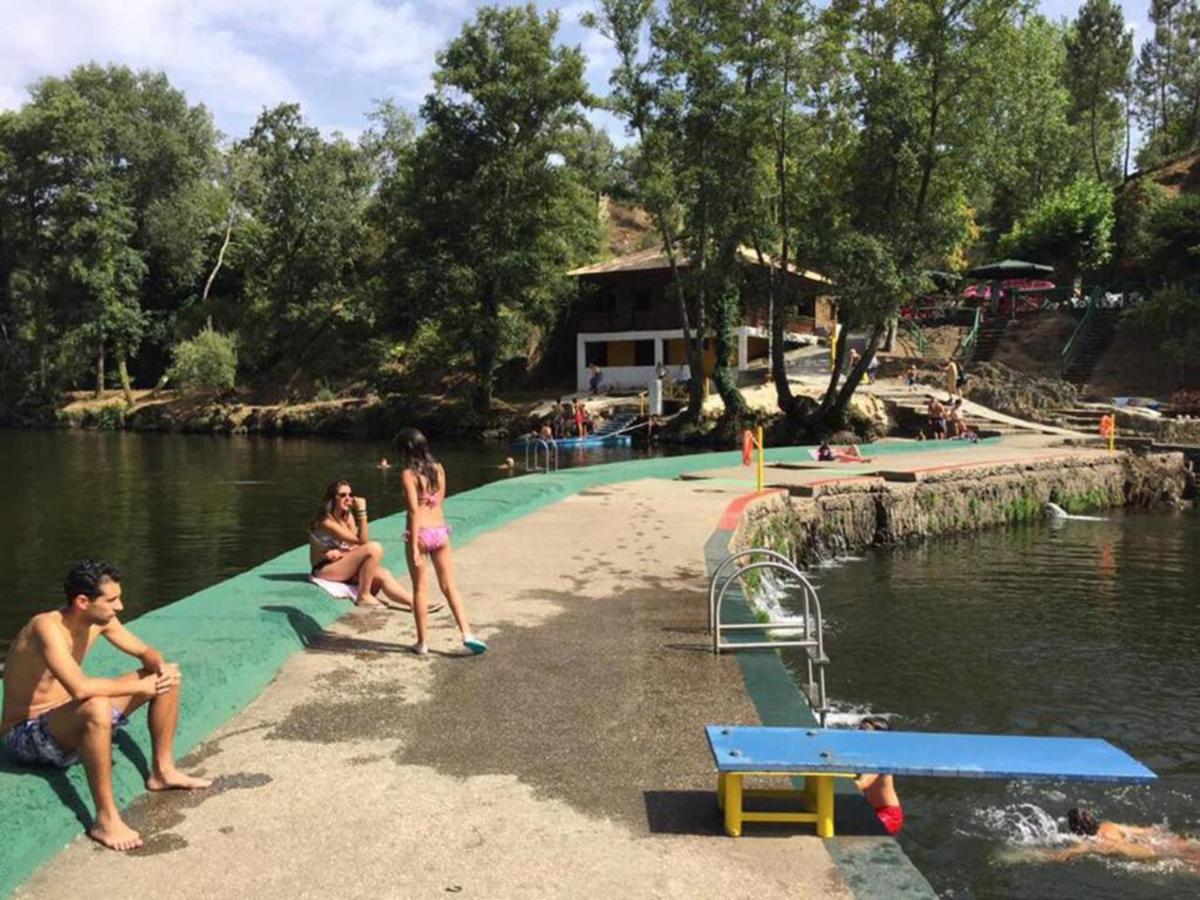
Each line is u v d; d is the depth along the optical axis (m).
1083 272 53.59
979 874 6.54
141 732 4.85
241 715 5.60
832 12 34.34
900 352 47.72
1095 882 6.44
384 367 56.56
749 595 11.52
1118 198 57.94
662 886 3.70
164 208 64.62
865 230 32.94
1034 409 37.50
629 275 49.12
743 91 34.06
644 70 35.91
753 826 4.20
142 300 69.38
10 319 65.25
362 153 66.62
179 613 7.19
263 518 22.72
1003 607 14.00
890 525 19.30
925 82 32.28
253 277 66.38
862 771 3.98
